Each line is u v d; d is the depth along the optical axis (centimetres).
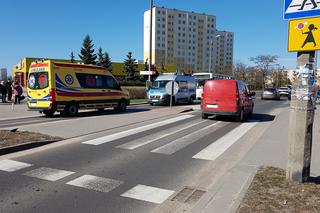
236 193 515
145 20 13538
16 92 2559
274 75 10156
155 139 1045
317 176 602
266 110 2347
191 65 14488
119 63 7088
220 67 14912
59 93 1675
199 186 594
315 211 436
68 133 1106
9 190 546
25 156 781
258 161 736
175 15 13988
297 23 522
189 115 1825
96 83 1884
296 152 546
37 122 1448
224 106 1577
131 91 3559
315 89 533
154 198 528
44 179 608
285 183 548
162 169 699
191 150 898
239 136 1154
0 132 1004
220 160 794
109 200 514
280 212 432
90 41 6462
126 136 1090
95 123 1391
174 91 2162
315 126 1380
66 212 464
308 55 520
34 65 1708
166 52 13775
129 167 707
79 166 702
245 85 1755
